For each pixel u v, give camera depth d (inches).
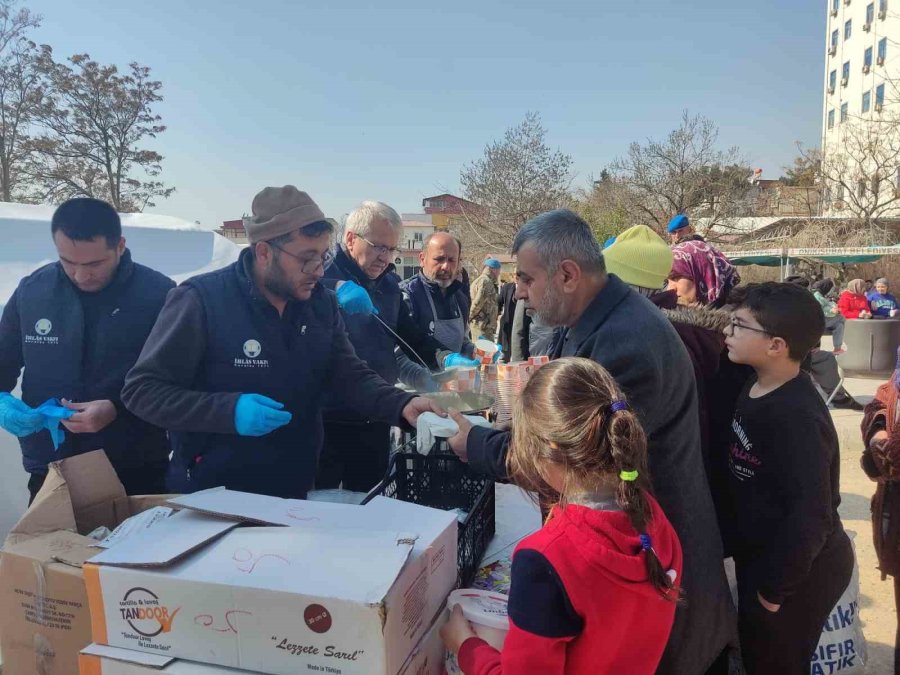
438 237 156.5
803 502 67.0
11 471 113.9
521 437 48.3
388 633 41.1
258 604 42.3
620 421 44.6
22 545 55.7
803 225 981.8
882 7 1464.1
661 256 94.0
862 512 173.0
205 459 74.8
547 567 43.6
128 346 89.9
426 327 156.4
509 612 44.8
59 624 52.9
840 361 369.1
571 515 45.4
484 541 69.8
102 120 942.4
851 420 248.5
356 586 41.7
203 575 43.8
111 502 67.7
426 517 54.7
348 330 109.3
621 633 44.0
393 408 77.7
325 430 111.0
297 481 78.7
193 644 44.4
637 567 43.6
